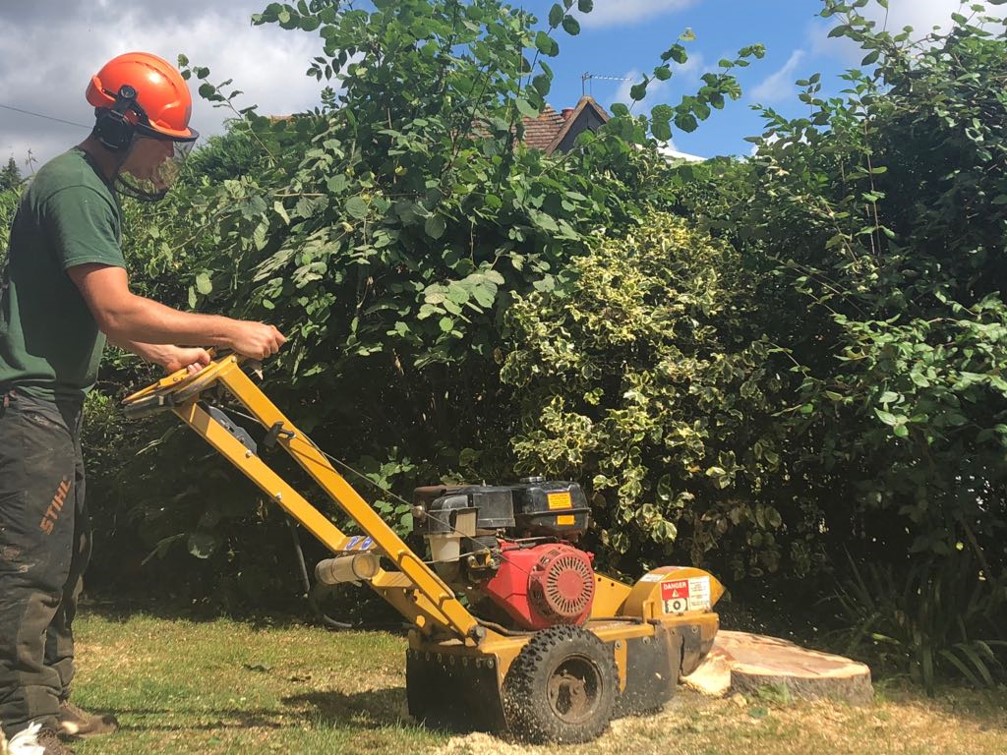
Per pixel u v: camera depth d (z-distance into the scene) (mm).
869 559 5914
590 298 5750
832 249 5555
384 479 6156
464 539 3902
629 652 4004
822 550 5734
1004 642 4738
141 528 7277
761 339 5621
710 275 5867
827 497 5949
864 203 5762
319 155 6316
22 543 2982
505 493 4000
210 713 4070
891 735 3854
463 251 6148
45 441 3043
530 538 4105
